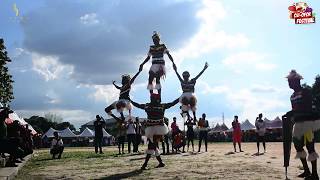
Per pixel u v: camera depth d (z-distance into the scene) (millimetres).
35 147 43062
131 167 11852
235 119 21266
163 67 14758
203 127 21234
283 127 8688
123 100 16156
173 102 11125
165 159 14820
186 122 20969
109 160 15344
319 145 29469
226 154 18250
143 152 20969
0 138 12633
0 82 33000
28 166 14336
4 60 29625
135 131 21547
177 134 20484
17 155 13203
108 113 16375
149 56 14945
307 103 8234
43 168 12961
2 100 33312
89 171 11141
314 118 8172
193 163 12617
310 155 8164
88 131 58844
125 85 16266
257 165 11555
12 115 19406
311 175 8180
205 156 16516
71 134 57906
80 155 20453
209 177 8922
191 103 16656
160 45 14844
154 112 11023
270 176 8945
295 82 8414
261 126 19812
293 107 8414
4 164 13312
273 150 22609
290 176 8883
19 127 14289
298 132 8242
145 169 10961
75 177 9797
